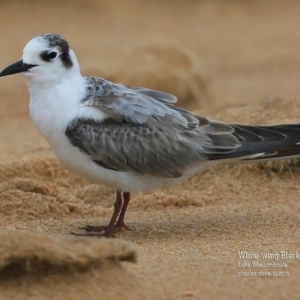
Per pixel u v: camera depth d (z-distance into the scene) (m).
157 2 39.44
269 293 9.28
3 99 24.16
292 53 31.81
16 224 12.95
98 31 34.12
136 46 25.50
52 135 12.38
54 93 12.27
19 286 9.16
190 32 34.88
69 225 13.05
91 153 12.28
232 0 39.44
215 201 14.50
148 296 9.14
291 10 38.16
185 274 9.81
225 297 9.17
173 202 14.31
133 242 11.88
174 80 23.97
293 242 11.46
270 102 18.41
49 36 12.41
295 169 15.42
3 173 15.67
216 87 27.23
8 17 36.03
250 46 33.00
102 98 12.48
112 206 14.77
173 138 12.43
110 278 9.41
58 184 15.66
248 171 15.45
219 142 12.59
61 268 9.30
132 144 12.30
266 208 13.86
